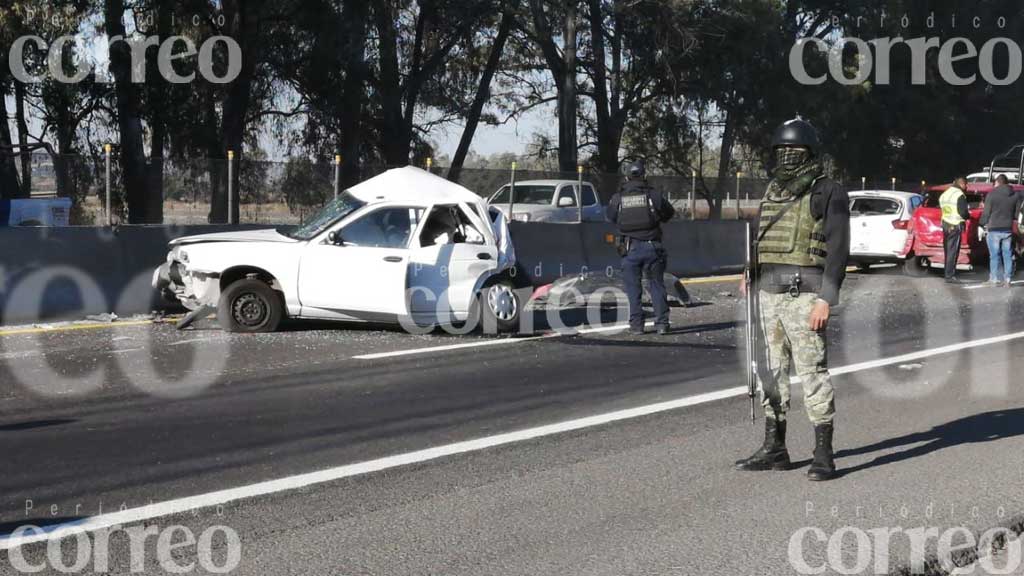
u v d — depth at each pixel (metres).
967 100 55.66
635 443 7.78
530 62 47.31
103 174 19.09
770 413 6.99
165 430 7.98
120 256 14.69
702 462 7.25
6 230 13.59
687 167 48.59
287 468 7.00
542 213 24.38
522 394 9.53
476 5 37.56
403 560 5.30
